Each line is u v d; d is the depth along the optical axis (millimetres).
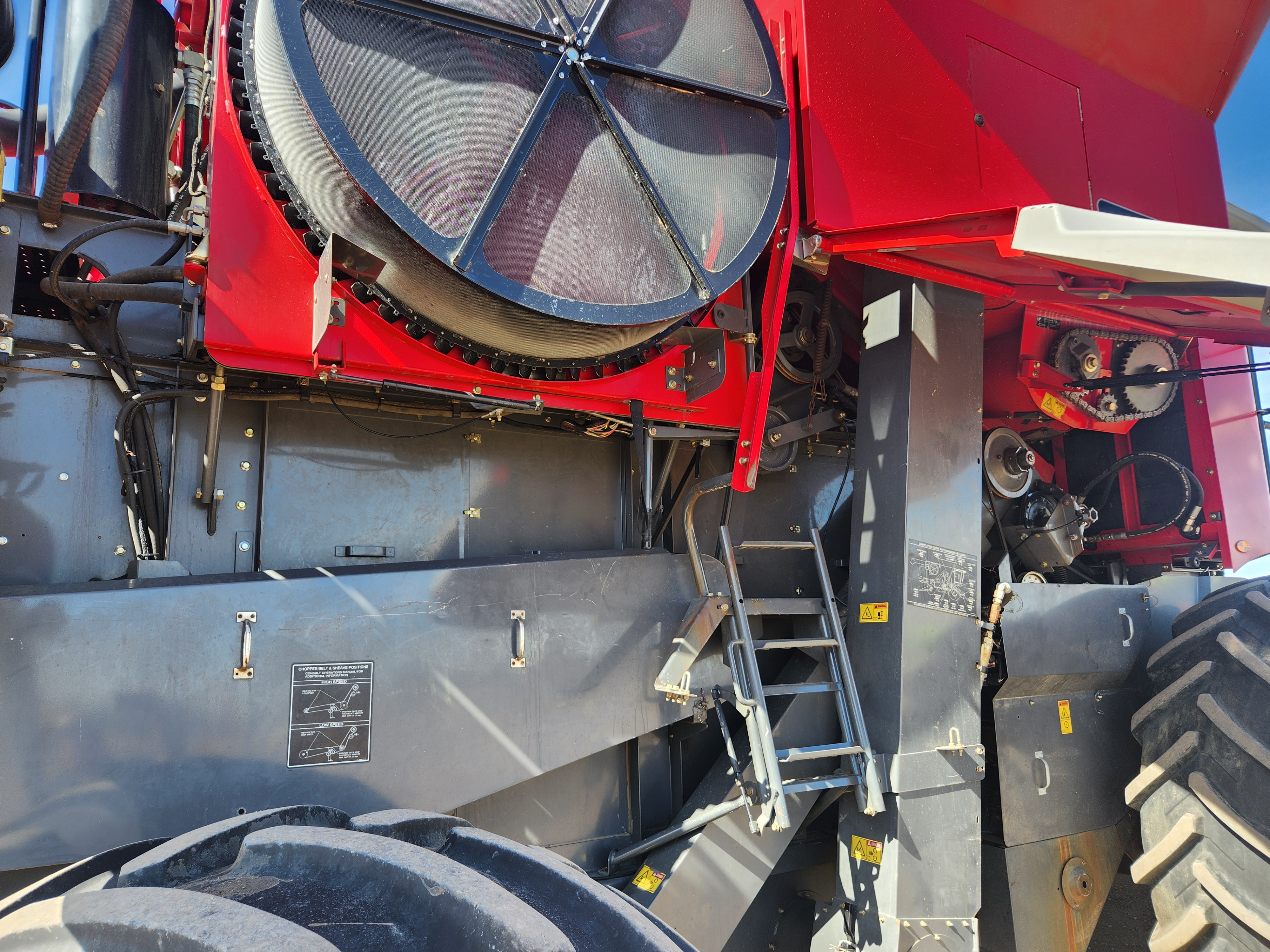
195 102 2164
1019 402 3209
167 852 1249
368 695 1871
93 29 2148
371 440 2244
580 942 1136
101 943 986
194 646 1720
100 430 1949
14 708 1545
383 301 1865
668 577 2354
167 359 1988
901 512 2492
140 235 2098
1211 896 2352
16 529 1837
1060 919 2721
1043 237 1921
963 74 2531
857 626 2572
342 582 1898
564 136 1825
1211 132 3143
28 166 2168
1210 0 2848
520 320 1786
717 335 2229
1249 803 2344
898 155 2400
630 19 1965
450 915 1032
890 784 2365
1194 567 3527
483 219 1676
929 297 2596
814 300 2785
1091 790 2887
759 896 2709
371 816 1461
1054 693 2877
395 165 1626
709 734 2664
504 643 2061
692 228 1984
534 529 2461
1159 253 1683
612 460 2629
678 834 2254
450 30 1730
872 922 2367
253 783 1729
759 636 2816
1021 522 3213
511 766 2016
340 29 1614
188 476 2031
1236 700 2455
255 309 1786
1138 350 3285
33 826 1532
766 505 2908
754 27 2172
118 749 1618
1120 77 2883
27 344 1879
